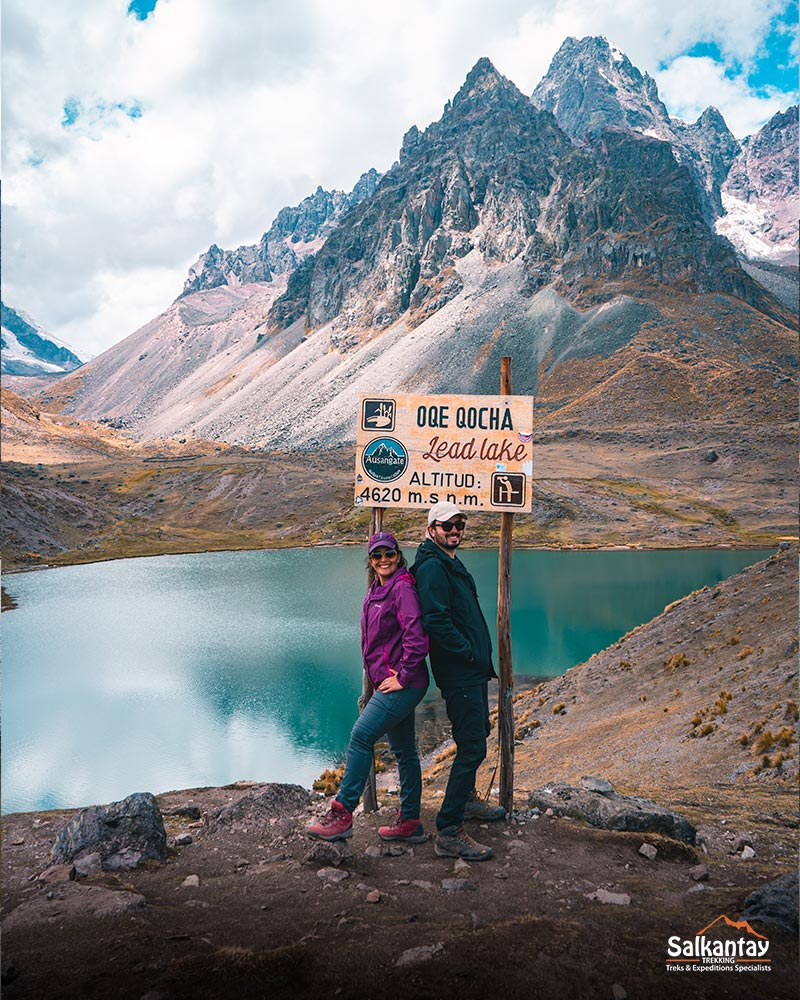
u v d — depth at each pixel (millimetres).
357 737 6059
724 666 23047
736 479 185125
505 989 3463
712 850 6738
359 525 168500
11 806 29203
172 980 3486
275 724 41281
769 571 30422
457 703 5930
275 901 4836
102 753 36406
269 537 171125
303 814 7402
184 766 34375
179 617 79375
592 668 32000
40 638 68438
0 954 3879
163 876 5551
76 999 3359
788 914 4230
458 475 7176
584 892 5062
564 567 114062
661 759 17125
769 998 3449
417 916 4473
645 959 3766
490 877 5395
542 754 22438
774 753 14047
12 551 137000
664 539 147125
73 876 5414
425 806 7625
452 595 5922
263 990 3455
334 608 84688
